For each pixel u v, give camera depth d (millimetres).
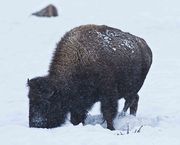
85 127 26016
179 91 43656
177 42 76312
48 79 27125
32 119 26672
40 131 25438
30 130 25719
